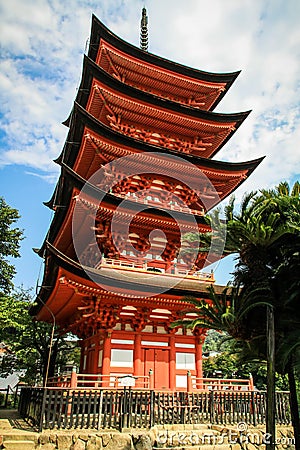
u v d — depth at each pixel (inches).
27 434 494.0
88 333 872.3
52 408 563.8
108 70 1061.8
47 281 799.1
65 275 667.4
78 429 519.8
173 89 1135.6
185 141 1097.4
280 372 487.8
